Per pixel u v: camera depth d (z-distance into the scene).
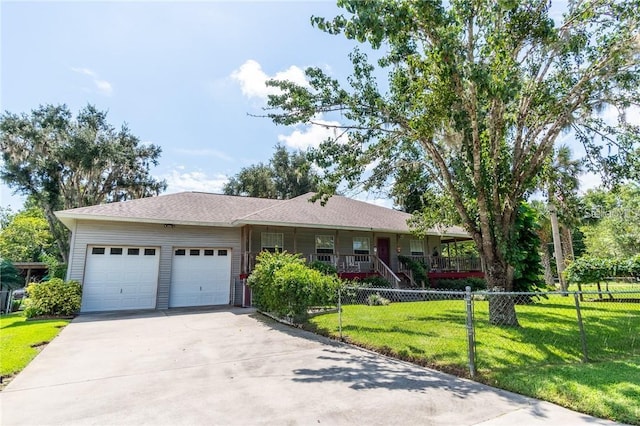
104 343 7.95
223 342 7.94
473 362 5.28
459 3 7.54
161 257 15.35
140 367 5.98
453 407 4.09
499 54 6.77
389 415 3.87
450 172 10.49
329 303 10.41
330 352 6.95
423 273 19.61
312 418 3.80
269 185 38.38
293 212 17.47
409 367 5.85
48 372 5.73
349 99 9.07
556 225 18.94
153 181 30.86
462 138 9.18
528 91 8.70
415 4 6.30
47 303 12.27
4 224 39.88
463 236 22.52
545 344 6.96
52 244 32.97
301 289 10.08
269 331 9.28
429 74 7.79
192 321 11.14
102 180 28.14
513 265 9.08
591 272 15.81
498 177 9.26
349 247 19.70
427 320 9.85
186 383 5.09
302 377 5.31
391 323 9.41
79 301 13.09
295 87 9.16
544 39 7.56
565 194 11.62
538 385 4.65
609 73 8.16
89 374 5.60
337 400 4.33
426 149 9.91
